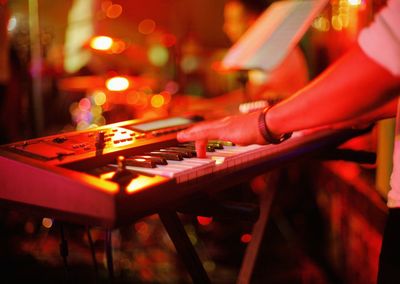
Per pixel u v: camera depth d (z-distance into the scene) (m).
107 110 3.54
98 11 3.94
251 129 0.96
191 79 4.35
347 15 2.71
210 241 3.01
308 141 1.39
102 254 2.71
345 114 0.81
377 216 2.02
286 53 2.13
